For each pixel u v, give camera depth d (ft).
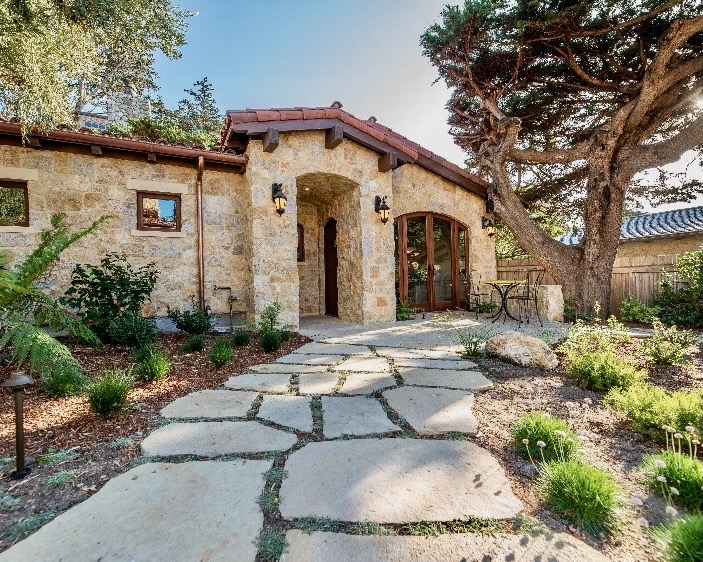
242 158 23.25
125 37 18.44
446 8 26.43
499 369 13.17
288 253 22.98
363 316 25.21
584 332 15.26
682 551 4.24
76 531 4.80
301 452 7.07
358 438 7.71
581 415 8.98
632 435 7.92
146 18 18.52
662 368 12.81
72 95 18.34
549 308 24.59
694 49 26.35
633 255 47.60
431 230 32.12
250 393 10.72
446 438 7.70
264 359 15.07
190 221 23.49
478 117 34.42
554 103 31.91
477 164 38.73
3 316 12.33
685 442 7.25
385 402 9.93
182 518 5.07
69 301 16.56
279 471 6.36
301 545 4.58
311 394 10.64
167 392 10.80
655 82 24.59
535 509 5.33
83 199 20.63
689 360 13.76
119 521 5.00
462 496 5.59
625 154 27.20
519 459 6.84
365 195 25.41
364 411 9.27
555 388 11.00
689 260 22.93
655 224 47.93
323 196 30.45
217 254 24.25
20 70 13.64
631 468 6.61
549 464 6.33
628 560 4.42
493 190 31.63
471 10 25.29
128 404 9.42
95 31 16.62
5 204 19.13
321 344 18.26
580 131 33.14
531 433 6.95
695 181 32.01
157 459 6.81
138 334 15.75
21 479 6.11
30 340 9.82
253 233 22.20
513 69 29.73
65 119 16.24
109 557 4.35
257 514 5.17
